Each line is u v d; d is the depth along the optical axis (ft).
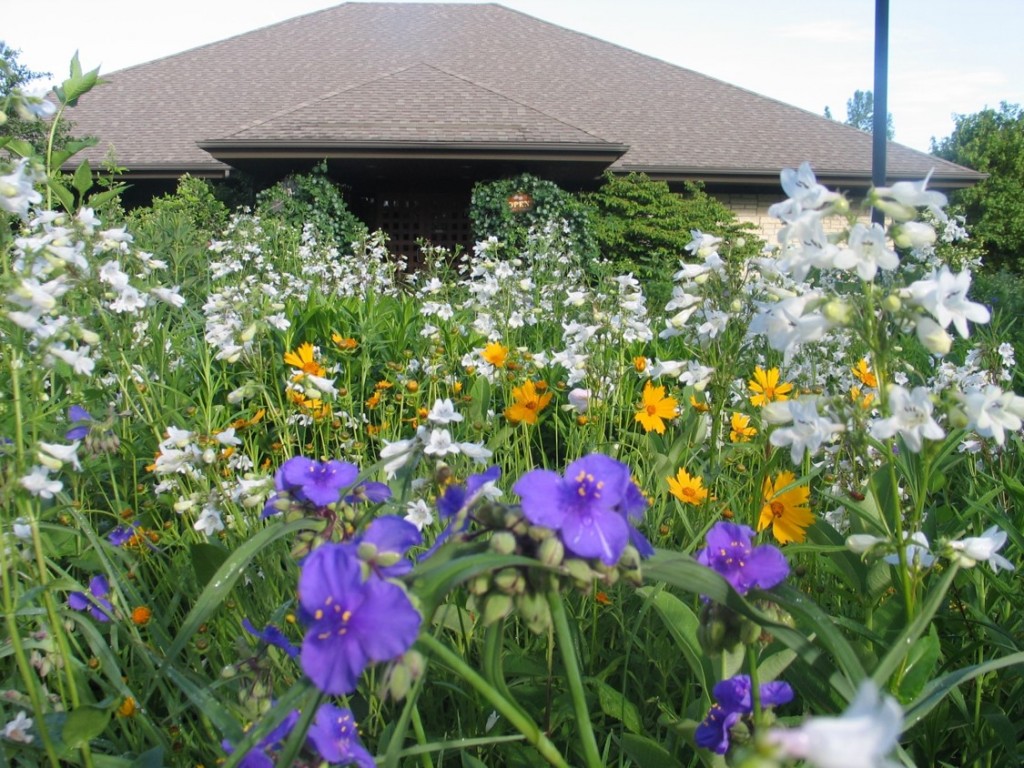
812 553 7.61
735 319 9.27
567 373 16.57
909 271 7.25
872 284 4.93
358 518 5.26
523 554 3.78
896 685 4.89
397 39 80.18
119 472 11.49
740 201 61.67
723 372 9.47
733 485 9.84
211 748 6.20
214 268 25.05
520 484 3.74
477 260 28.60
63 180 9.39
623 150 53.47
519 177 53.98
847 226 4.83
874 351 4.74
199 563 7.09
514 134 54.60
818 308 4.82
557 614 3.77
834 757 1.87
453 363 15.52
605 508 3.75
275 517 7.54
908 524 6.82
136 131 65.10
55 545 8.48
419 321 20.13
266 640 5.03
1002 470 10.04
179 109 68.44
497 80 73.20
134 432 11.42
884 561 6.46
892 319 4.75
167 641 6.93
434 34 81.30
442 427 7.23
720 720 4.86
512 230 51.34
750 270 9.00
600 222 55.47
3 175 6.18
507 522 3.78
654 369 10.61
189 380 14.55
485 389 12.91
